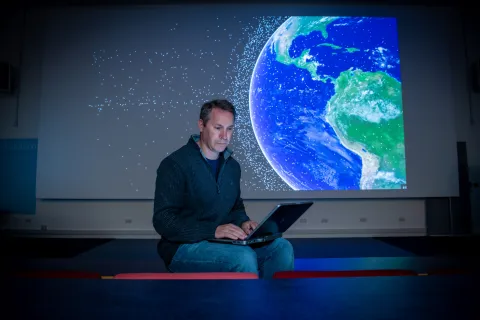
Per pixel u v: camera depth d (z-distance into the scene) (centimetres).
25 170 520
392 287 54
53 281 58
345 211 503
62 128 495
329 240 468
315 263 332
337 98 495
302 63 497
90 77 500
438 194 493
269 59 498
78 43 506
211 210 181
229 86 494
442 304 45
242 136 488
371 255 356
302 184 485
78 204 504
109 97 496
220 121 177
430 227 510
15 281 58
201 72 496
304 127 490
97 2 509
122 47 502
